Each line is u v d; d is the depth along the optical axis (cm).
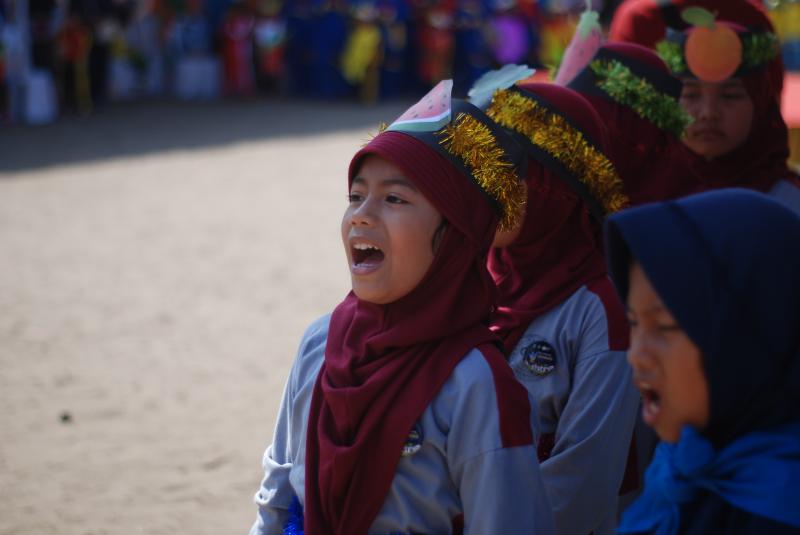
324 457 397
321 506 400
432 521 391
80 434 979
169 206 2052
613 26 787
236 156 2608
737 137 681
